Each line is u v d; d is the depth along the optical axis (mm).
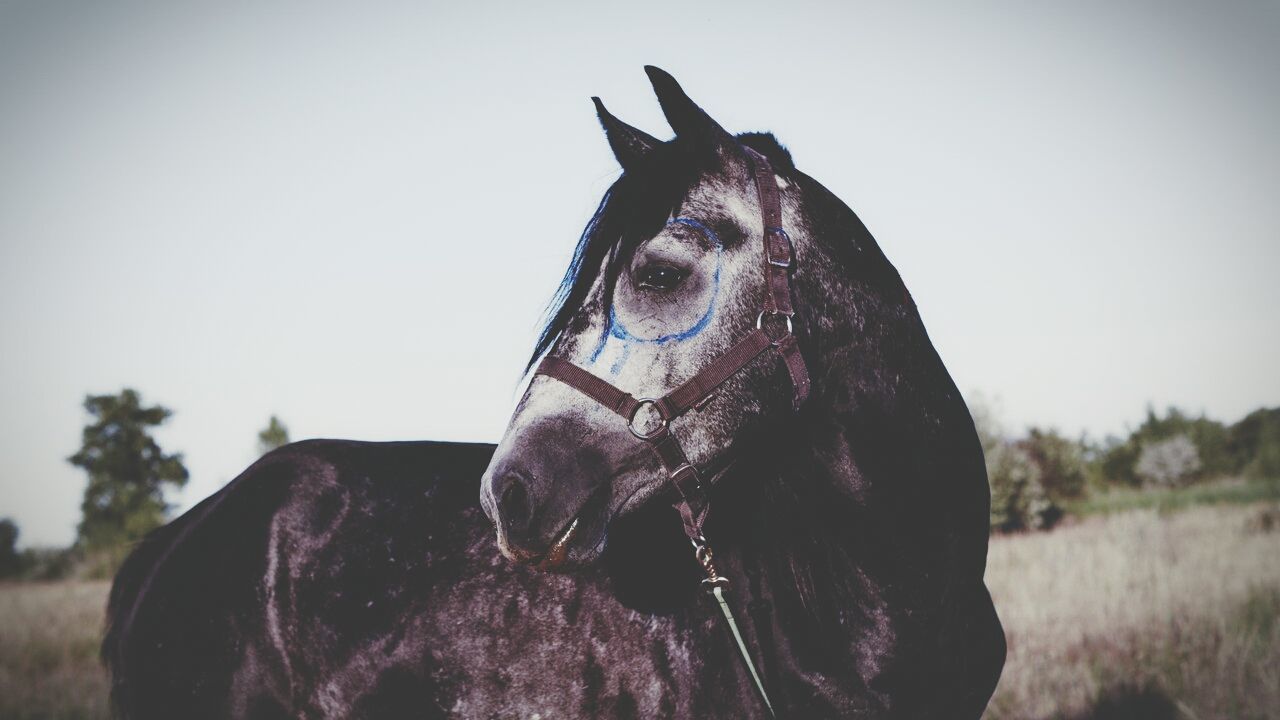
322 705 2195
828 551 1843
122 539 26609
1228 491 17594
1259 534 9617
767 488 1930
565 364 1764
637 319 1735
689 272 1729
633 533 1986
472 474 2400
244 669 2246
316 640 2203
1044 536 12117
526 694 1976
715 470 1739
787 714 1772
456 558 2170
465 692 2035
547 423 1713
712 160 1807
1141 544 9352
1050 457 18188
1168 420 25062
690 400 1690
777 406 1742
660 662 1879
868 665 1756
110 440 31875
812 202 1905
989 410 16188
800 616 1823
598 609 1966
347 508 2350
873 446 1785
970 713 1914
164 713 2262
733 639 1700
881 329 1852
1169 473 23156
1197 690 4316
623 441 1700
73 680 6113
